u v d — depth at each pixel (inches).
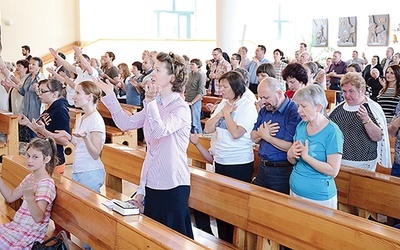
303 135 112.6
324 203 110.2
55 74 263.6
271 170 123.2
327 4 567.5
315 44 581.0
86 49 534.0
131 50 563.8
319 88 109.7
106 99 108.7
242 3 442.6
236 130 132.4
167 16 585.3
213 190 123.5
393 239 84.5
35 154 126.4
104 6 540.7
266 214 108.2
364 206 127.7
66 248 113.7
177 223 105.5
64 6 522.9
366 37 528.4
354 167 134.0
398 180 122.6
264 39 620.7
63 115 166.4
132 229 93.2
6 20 478.6
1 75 291.0
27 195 125.9
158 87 101.3
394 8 498.3
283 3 610.9
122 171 165.5
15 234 125.0
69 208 119.0
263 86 121.7
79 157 137.8
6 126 235.3
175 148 103.6
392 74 188.4
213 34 614.9
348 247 91.4
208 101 313.4
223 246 121.0
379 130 132.5
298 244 100.7
